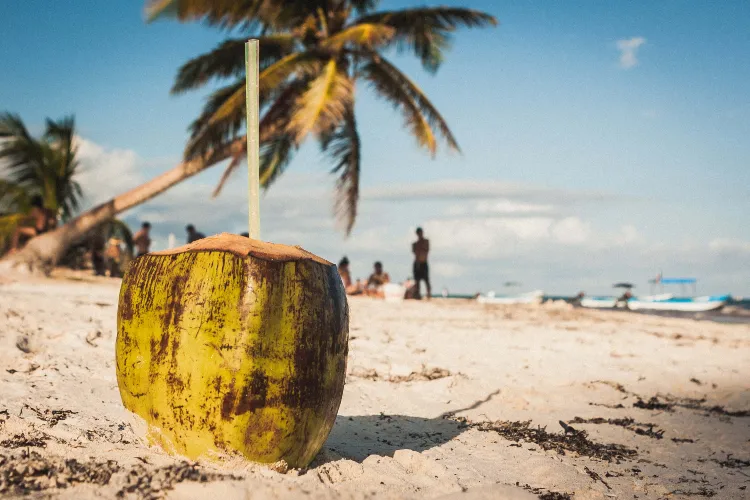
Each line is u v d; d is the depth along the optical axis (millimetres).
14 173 20938
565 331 10430
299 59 17000
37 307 7496
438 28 18578
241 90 16141
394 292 16094
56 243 17234
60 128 21766
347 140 19547
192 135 18344
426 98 18484
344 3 18641
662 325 13586
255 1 17578
